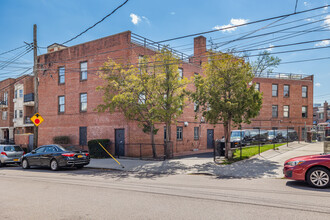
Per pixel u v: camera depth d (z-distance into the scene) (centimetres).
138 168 1484
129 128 2086
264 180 1041
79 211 631
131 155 2058
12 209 656
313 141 2489
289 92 3884
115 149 2173
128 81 1758
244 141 2423
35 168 1681
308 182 873
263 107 3712
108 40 2273
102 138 2269
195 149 2725
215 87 1533
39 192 861
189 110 2727
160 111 1636
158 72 1769
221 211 610
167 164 1570
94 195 802
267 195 766
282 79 3862
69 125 2541
